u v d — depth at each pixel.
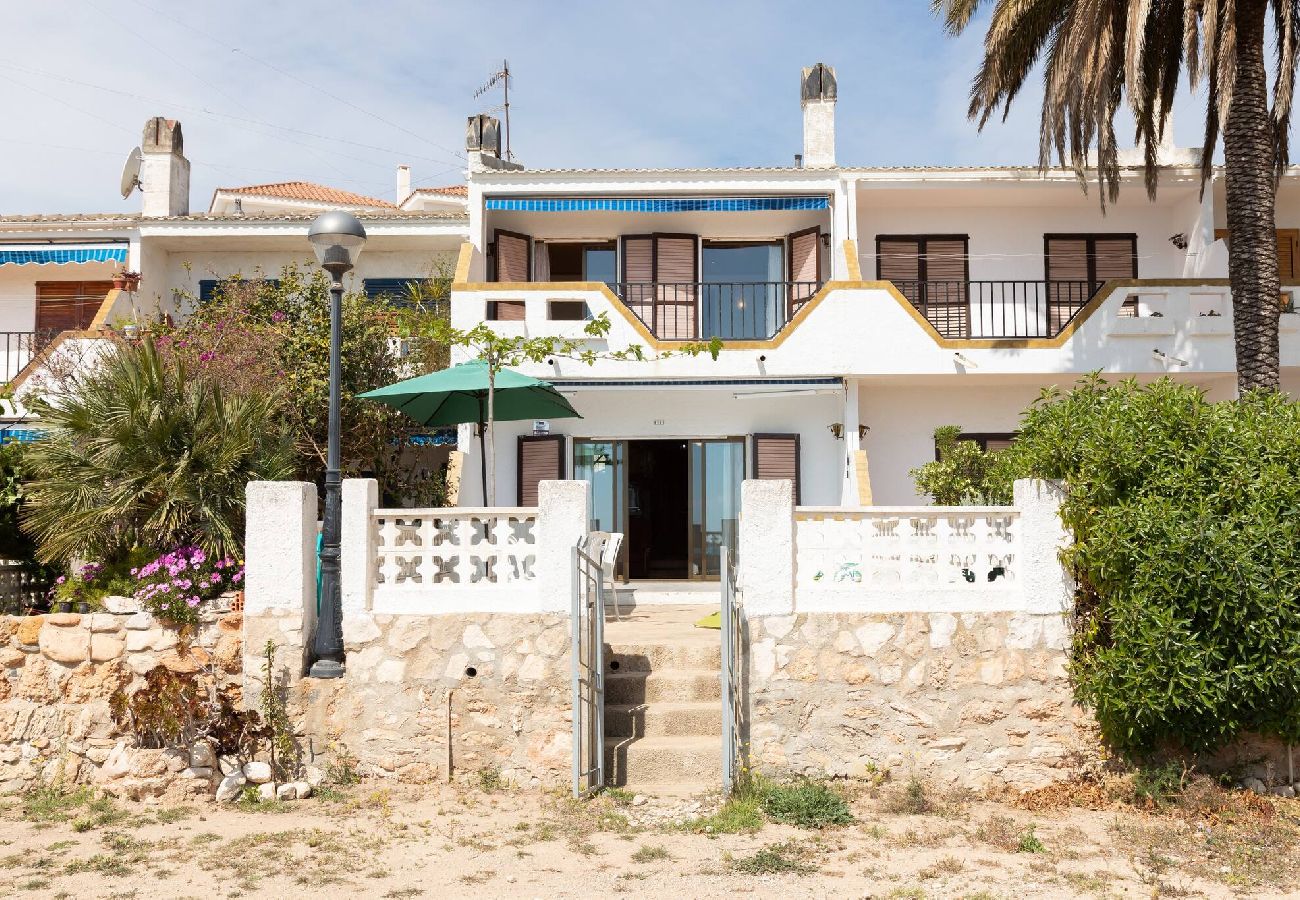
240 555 9.27
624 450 17.05
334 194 30.55
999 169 16.80
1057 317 17.95
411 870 6.59
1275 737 8.51
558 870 6.61
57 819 7.71
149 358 9.89
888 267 18.11
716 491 16.98
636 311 17.81
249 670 8.66
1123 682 8.09
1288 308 16.02
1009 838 7.30
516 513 8.76
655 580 17.14
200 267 19.20
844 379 16.17
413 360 15.74
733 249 18.62
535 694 8.61
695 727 8.92
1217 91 12.39
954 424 17.14
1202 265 16.97
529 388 12.55
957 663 8.62
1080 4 13.48
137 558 9.23
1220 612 7.78
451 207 29.17
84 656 8.80
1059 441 8.73
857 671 8.61
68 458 9.52
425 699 8.62
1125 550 8.06
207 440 9.52
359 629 8.70
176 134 20.12
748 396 16.81
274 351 14.44
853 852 7.00
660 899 6.11
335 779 8.54
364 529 8.73
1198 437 8.37
